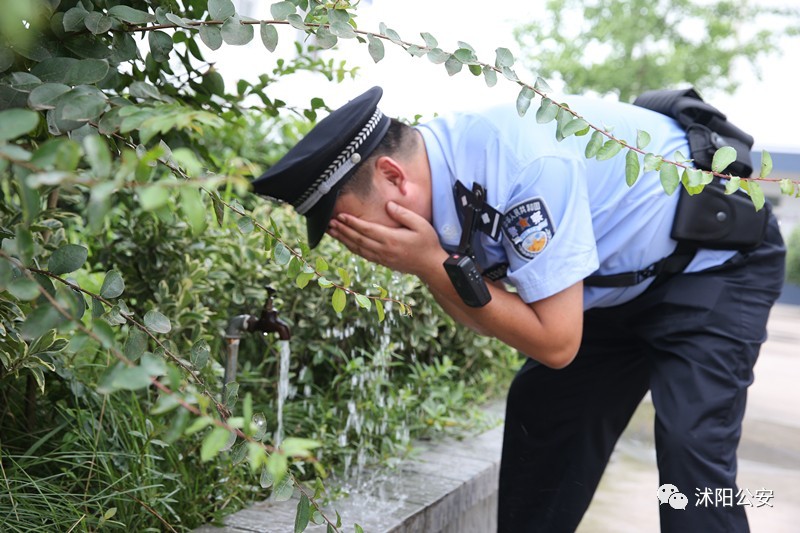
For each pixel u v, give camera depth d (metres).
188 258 2.43
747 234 1.96
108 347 0.86
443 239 1.83
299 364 2.96
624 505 3.58
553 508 2.35
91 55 1.29
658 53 18.45
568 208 1.73
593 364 2.28
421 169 1.78
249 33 1.31
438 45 1.37
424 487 2.52
